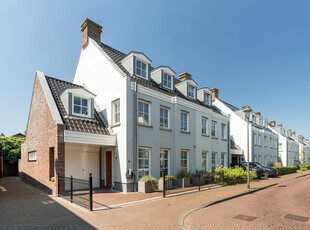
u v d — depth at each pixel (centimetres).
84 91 1220
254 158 2677
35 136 1366
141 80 1350
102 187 1254
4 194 1060
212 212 757
